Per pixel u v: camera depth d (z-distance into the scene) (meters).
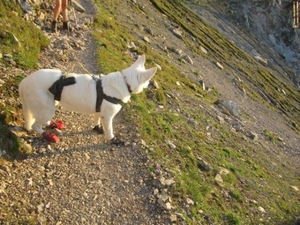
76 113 11.38
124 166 10.15
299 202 16.38
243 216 11.87
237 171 14.66
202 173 12.36
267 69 56.50
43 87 8.73
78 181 9.24
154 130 12.51
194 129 16.03
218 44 47.06
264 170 17.41
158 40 29.58
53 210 8.36
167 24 37.31
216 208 11.03
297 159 23.53
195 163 12.55
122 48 19.73
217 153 15.06
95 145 10.43
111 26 21.55
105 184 9.46
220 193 12.10
